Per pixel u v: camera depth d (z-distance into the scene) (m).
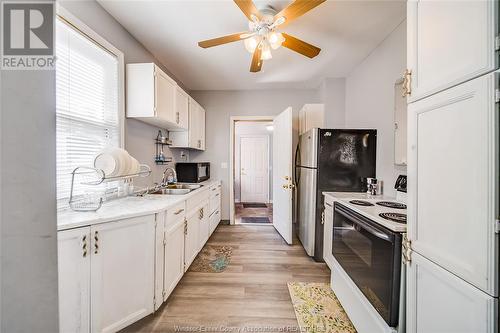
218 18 1.88
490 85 0.63
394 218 1.24
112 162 1.53
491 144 0.63
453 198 0.76
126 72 2.02
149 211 1.48
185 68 2.94
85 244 1.20
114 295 1.33
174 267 1.81
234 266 2.33
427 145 0.89
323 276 2.15
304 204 2.80
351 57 2.61
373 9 1.76
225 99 3.85
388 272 1.10
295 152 3.73
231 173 3.86
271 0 1.63
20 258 0.45
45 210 0.49
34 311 0.47
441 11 0.82
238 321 1.54
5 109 0.44
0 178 0.43
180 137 3.01
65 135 1.47
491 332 0.63
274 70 3.00
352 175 2.43
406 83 1.00
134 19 1.89
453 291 0.76
